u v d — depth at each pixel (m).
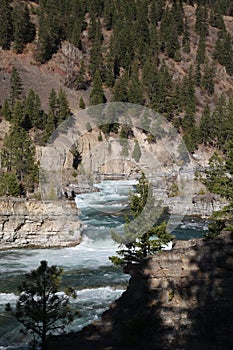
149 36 142.62
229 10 196.00
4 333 20.39
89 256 34.59
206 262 16.11
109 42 138.88
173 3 166.75
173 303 15.55
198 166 58.31
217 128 87.56
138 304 16.03
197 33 165.00
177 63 142.75
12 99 90.44
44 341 15.15
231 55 150.25
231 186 30.77
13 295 25.69
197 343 13.88
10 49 120.50
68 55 123.12
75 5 145.12
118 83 93.19
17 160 54.09
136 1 164.62
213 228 25.98
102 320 16.03
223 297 15.09
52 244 37.81
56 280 15.69
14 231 37.59
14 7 142.00
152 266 16.72
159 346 13.84
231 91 137.38
